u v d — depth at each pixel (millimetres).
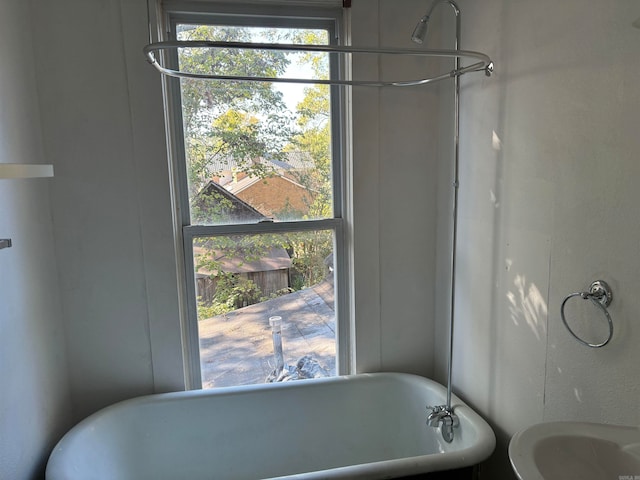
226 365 2104
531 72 1416
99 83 1763
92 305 1874
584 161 1220
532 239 1453
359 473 1380
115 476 1733
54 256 1794
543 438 1073
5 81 1457
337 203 2127
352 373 2186
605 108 1143
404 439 2080
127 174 1831
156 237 1881
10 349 1386
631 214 1087
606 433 1080
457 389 2002
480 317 1786
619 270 1128
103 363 1913
